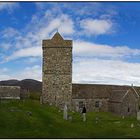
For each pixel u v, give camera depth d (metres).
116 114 105.25
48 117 79.25
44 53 102.19
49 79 101.69
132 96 106.94
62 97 101.12
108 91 110.94
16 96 95.06
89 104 105.44
